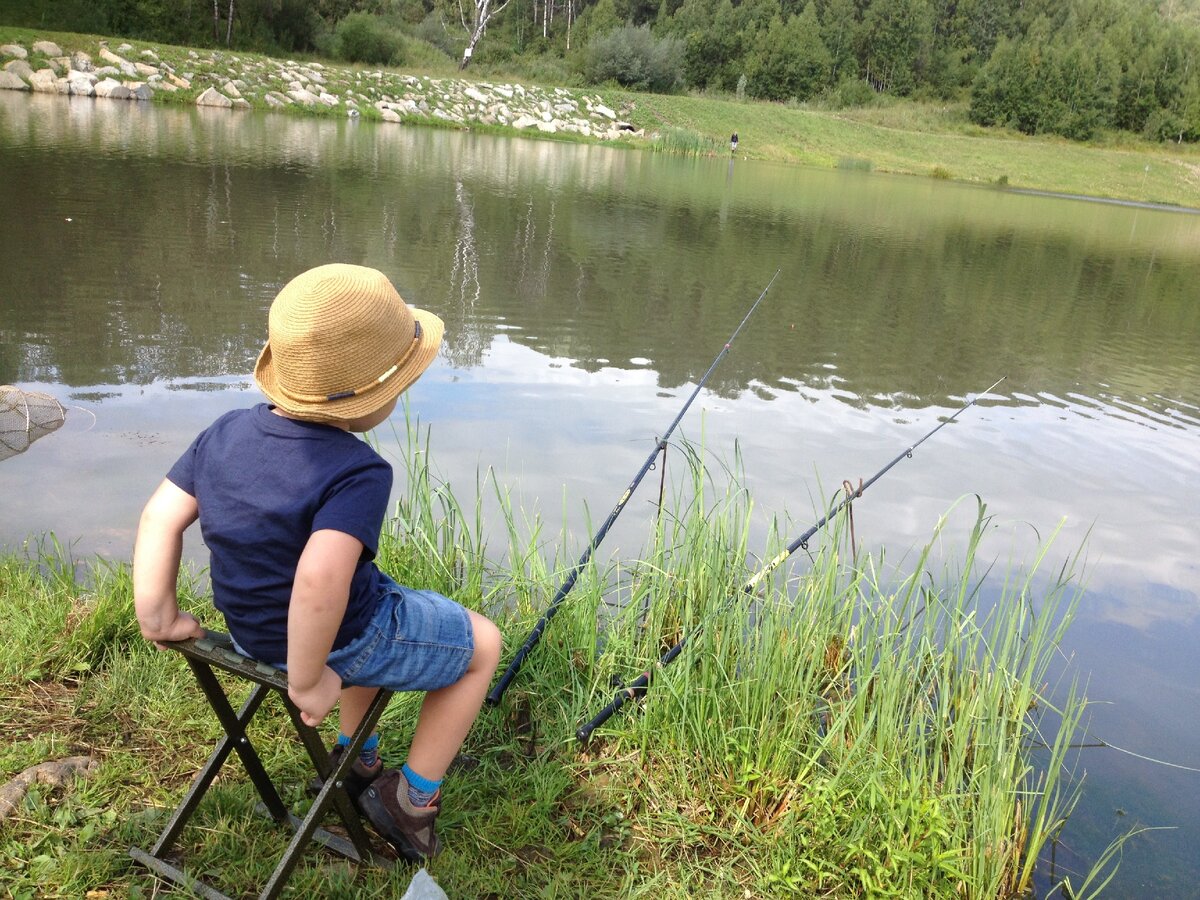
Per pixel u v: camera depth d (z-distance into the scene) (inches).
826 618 113.3
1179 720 130.0
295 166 631.8
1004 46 1982.0
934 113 1932.8
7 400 187.2
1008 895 96.7
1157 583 167.9
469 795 94.3
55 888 77.5
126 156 588.7
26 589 119.7
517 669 110.3
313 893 79.4
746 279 408.8
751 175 1026.7
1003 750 100.8
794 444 216.7
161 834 80.7
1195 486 214.5
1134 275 549.3
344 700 84.9
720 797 99.1
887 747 103.7
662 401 238.1
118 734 96.7
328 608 63.4
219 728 98.7
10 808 84.2
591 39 1770.4
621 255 435.2
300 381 65.9
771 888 89.9
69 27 1163.3
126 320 259.9
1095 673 139.4
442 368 250.1
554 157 965.8
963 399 266.8
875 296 402.0
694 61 1961.1
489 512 165.6
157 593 68.6
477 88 1337.4
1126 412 268.7
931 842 93.2
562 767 100.2
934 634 121.7
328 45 1421.0
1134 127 1931.6
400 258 377.4
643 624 125.6
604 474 187.5
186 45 1249.4
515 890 84.4
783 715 107.2
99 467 169.0
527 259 402.9
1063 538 182.4
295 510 65.1
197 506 70.1
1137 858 104.5
